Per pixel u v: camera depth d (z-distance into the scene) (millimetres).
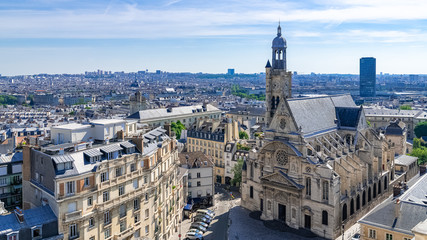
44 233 85312
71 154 92125
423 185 110188
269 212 144250
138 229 107000
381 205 104000
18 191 116062
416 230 60969
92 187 92375
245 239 127500
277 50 172000
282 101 138500
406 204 93688
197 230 136500
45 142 113500
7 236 80562
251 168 155375
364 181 145375
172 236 135500
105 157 98562
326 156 138000
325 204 126625
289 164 137250
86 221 90375
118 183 98500
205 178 170500
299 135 133500
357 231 130250
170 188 133750
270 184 140875
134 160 104250
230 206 169125
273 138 142250
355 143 152875
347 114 162375
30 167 101125
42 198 94375
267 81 174500
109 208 95750
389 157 170500
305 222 134250
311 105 153125
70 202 88312
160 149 121500
